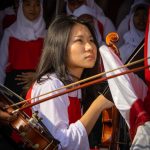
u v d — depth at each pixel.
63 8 10.12
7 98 4.96
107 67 4.84
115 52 5.25
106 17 10.34
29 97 5.32
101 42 10.00
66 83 5.37
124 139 5.92
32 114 5.00
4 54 9.41
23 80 9.16
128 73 4.68
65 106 5.25
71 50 5.42
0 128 5.03
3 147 5.01
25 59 9.34
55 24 5.54
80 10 10.07
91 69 5.89
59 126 5.05
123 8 10.37
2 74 9.28
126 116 4.67
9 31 9.56
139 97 4.98
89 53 5.43
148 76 4.79
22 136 4.70
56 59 5.43
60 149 4.96
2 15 9.91
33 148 4.71
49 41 5.52
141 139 4.42
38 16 9.79
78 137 5.02
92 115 5.18
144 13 10.11
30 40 9.47
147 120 4.51
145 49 4.81
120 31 10.28
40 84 5.30
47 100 4.78
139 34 10.06
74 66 5.52
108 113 5.77
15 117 4.75
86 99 6.02
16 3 9.88
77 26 5.48
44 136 4.78
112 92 4.73
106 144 5.79
